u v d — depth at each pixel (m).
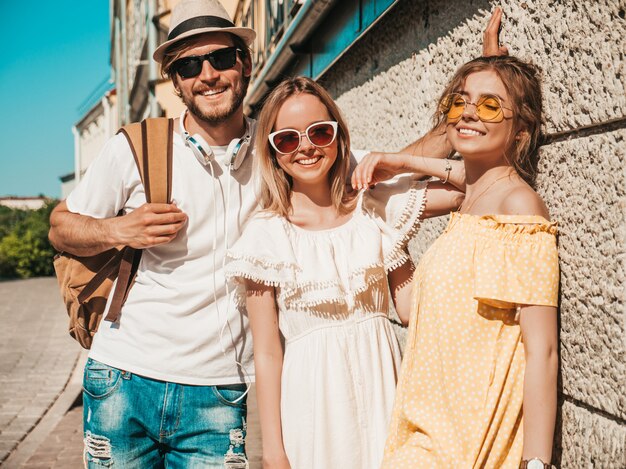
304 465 2.07
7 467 4.61
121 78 26.34
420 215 2.29
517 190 1.81
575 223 1.86
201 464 2.38
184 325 2.35
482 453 1.74
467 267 1.78
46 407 6.08
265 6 8.20
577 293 1.86
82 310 2.54
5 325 10.88
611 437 1.73
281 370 2.16
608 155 1.71
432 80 3.20
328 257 2.14
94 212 2.45
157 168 2.35
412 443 1.88
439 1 3.09
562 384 1.96
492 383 1.75
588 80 1.76
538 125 1.98
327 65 5.24
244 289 2.23
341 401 2.05
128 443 2.37
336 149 2.21
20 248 20.73
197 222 2.35
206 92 2.34
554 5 1.92
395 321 4.07
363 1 4.05
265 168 2.21
